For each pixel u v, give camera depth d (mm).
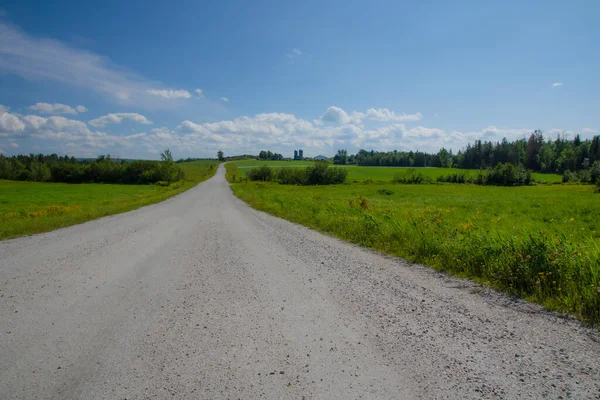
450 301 4211
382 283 5035
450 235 7207
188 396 2289
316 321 3621
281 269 5934
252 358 2824
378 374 2568
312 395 2299
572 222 13641
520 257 4789
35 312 3859
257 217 15289
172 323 3566
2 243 8641
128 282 5109
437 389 2359
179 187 48969
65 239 9219
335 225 10930
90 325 3498
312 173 74250
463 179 80312
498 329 3352
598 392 2279
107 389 2371
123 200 26719
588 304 3695
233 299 4348
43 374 2566
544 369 2590
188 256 7055
